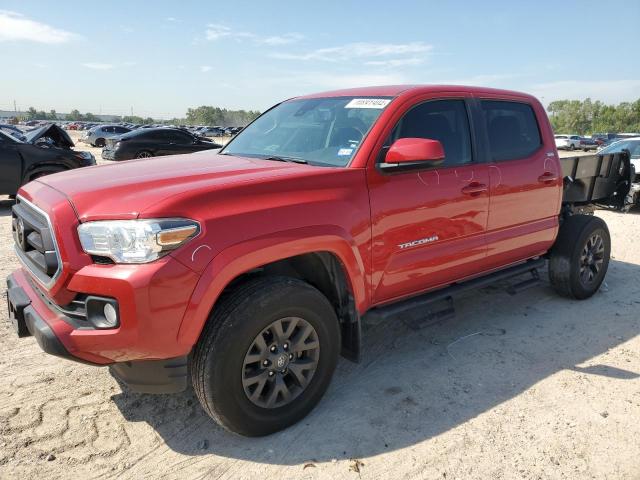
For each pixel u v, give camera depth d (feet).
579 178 18.25
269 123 13.57
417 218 11.03
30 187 10.00
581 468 8.59
